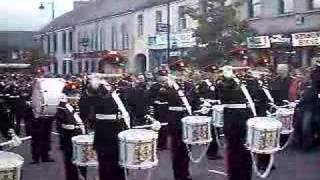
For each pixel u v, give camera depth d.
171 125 7.70
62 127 7.22
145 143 5.72
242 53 8.11
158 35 25.47
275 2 18.59
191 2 21.19
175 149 7.55
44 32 38.06
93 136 6.42
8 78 15.32
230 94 6.84
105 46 31.03
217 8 18.67
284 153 8.10
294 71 10.50
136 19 27.83
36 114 9.74
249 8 19.39
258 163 6.96
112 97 6.02
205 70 10.84
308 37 16.44
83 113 6.22
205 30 18.36
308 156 7.42
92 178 7.31
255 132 6.49
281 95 9.23
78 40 34.91
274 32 18.38
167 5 24.41
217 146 9.35
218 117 9.24
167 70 9.82
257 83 7.68
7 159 5.25
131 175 7.11
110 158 5.94
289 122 8.07
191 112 8.10
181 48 22.83
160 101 10.05
